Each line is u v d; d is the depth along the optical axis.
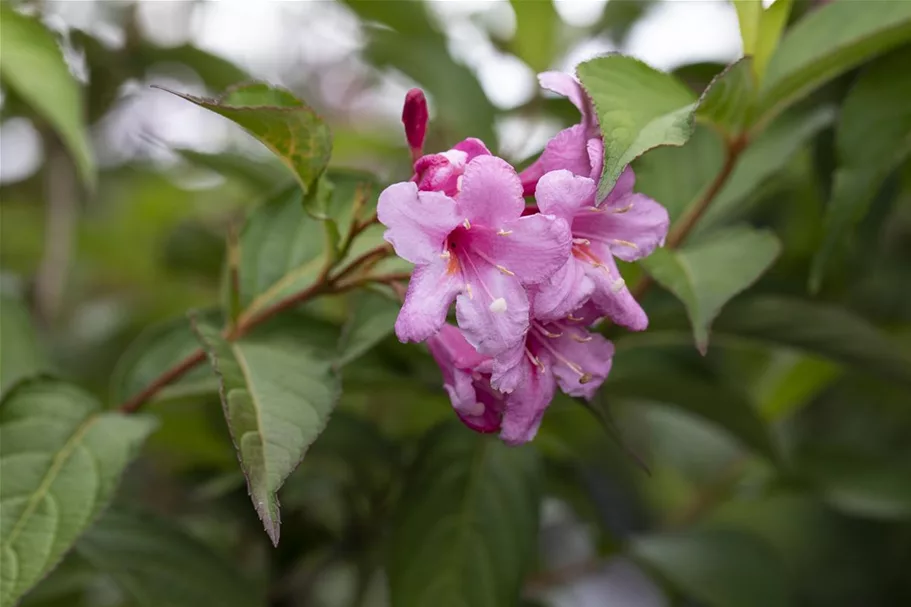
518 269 0.29
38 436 0.32
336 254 0.32
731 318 0.36
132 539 0.36
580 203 0.29
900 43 0.34
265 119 0.30
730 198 0.37
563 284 0.29
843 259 0.37
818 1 0.39
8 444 0.32
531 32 0.43
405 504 0.36
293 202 0.35
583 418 0.40
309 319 0.35
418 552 0.36
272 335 0.35
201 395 0.36
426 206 0.29
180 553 0.36
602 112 0.29
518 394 0.30
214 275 0.44
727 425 0.39
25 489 0.31
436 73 0.42
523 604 0.40
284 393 0.30
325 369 0.31
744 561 0.42
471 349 0.31
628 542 0.42
